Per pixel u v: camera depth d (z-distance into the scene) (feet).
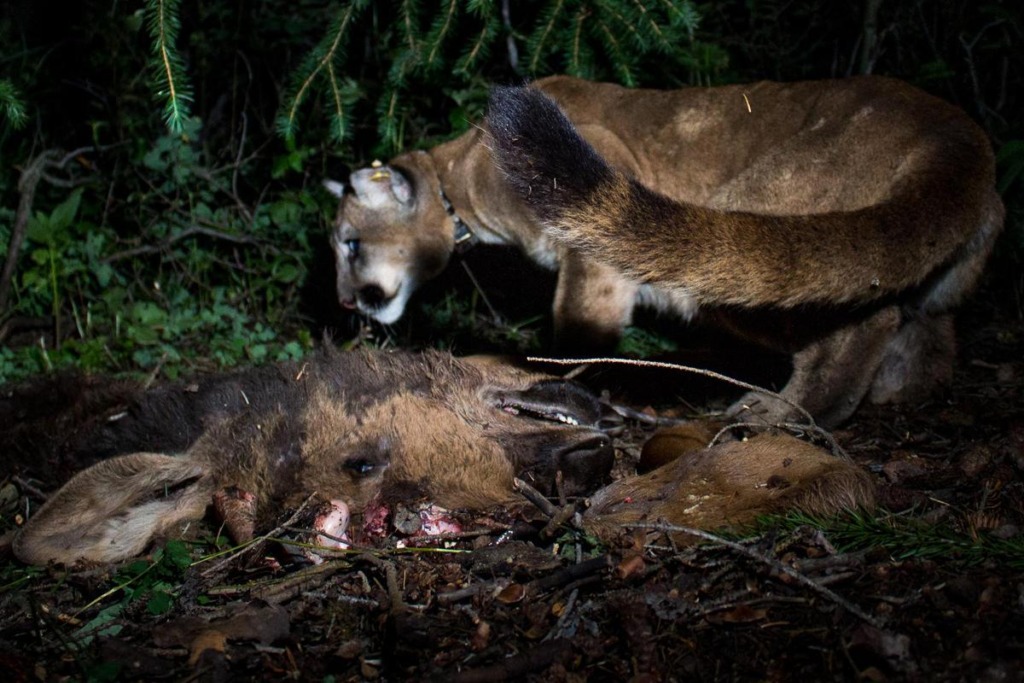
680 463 2.91
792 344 3.64
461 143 4.77
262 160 5.74
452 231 4.83
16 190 5.31
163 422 3.23
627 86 4.72
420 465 3.04
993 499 2.80
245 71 6.00
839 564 2.36
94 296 5.05
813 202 3.66
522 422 3.11
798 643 2.18
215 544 2.93
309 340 4.83
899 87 3.73
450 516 2.92
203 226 5.34
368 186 4.73
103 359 4.54
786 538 2.49
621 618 2.26
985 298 4.81
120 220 5.45
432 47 4.54
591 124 4.41
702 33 5.32
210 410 3.21
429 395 3.12
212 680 2.29
